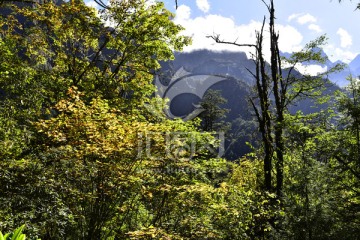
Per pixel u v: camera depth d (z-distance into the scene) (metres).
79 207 7.27
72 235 7.42
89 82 14.66
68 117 7.16
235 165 14.51
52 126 6.95
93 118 7.45
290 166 12.17
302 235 10.16
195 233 7.60
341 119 14.37
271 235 10.16
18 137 6.94
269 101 13.69
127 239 7.94
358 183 12.99
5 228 4.81
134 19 15.20
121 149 6.98
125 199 8.34
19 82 8.42
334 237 10.30
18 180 5.34
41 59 15.06
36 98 8.85
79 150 6.91
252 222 9.33
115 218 8.57
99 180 7.42
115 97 14.31
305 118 14.05
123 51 15.72
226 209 8.29
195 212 8.68
